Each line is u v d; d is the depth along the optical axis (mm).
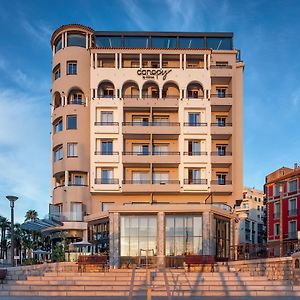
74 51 49438
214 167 48969
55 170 48812
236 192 47844
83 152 47688
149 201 47844
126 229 32219
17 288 19203
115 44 51062
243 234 106125
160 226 31984
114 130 47844
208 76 49562
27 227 44281
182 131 48281
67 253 39406
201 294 18375
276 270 22562
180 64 49750
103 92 49781
